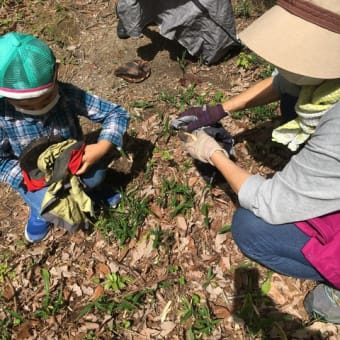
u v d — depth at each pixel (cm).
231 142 150
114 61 216
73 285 152
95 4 241
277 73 143
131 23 194
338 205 104
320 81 103
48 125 144
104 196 167
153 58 215
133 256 156
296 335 138
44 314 145
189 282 149
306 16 95
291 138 121
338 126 97
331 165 99
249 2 236
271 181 113
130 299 146
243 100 149
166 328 141
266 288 146
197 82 205
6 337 142
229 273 151
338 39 95
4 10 242
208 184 168
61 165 141
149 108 197
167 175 174
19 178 150
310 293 141
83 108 150
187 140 137
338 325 139
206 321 140
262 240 123
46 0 244
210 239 158
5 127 140
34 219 160
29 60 121
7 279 154
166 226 161
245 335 139
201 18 193
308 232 115
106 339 140
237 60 210
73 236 163
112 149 168
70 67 216
